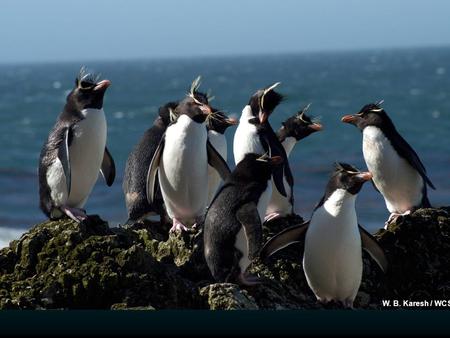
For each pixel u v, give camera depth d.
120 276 10.89
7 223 32.50
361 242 12.41
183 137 13.14
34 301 10.73
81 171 12.52
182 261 12.64
